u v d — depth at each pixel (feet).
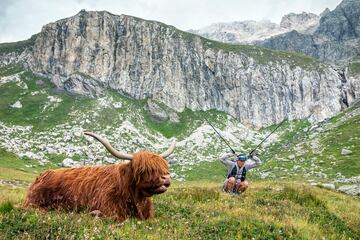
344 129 599.16
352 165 440.04
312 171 444.55
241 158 55.21
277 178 431.84
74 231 24.47
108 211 29.12
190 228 29.32
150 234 25.91
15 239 22.41
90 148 578.25
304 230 33.58
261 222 33.65
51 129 634.84
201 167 545.85
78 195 31.24
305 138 654.94
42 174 33.76
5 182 164.55
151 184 28.71
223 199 49.01
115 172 30.89
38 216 27.12
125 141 623.77
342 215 50.88
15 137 593.42
